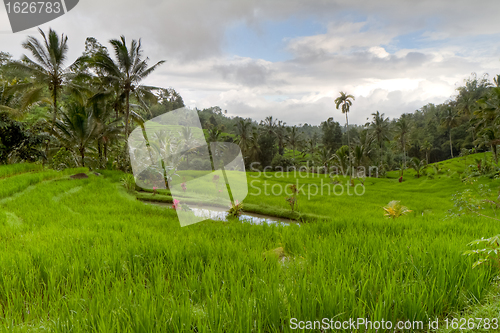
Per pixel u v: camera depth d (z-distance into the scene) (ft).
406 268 11.12
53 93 78.69
